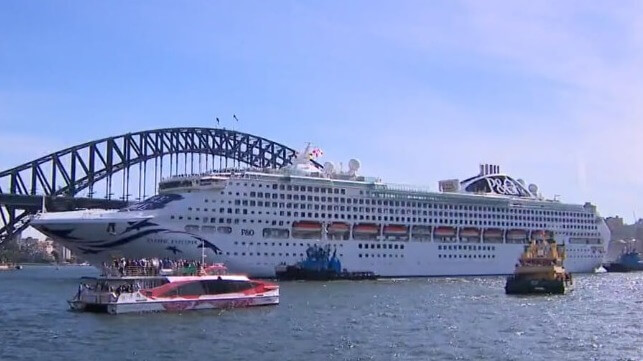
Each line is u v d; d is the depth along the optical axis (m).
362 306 96.19
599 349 61.75
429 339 66.44
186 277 88.44
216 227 142.12
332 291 123.81
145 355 57.41
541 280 123.00
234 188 145.25
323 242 158.12
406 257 173.50
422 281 160.88
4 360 55.09
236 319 79.62
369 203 167.50
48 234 135.62
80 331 69.69
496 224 193.12
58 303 99.69
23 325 73.94
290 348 60.91
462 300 108.12
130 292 84.50
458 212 185.12
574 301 108.69
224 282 91.12
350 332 70.44
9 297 112.25
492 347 62.28
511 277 123.94
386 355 58.06
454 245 183.50
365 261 165.38
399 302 103.12
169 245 136.25
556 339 67.25
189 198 140.00
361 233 165.50
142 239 134.25
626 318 84.81
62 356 56.81
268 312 87.06
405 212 174.12
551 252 125.81
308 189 156.88
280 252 150.88
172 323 75.62
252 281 93.88
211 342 63.69
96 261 137.50
